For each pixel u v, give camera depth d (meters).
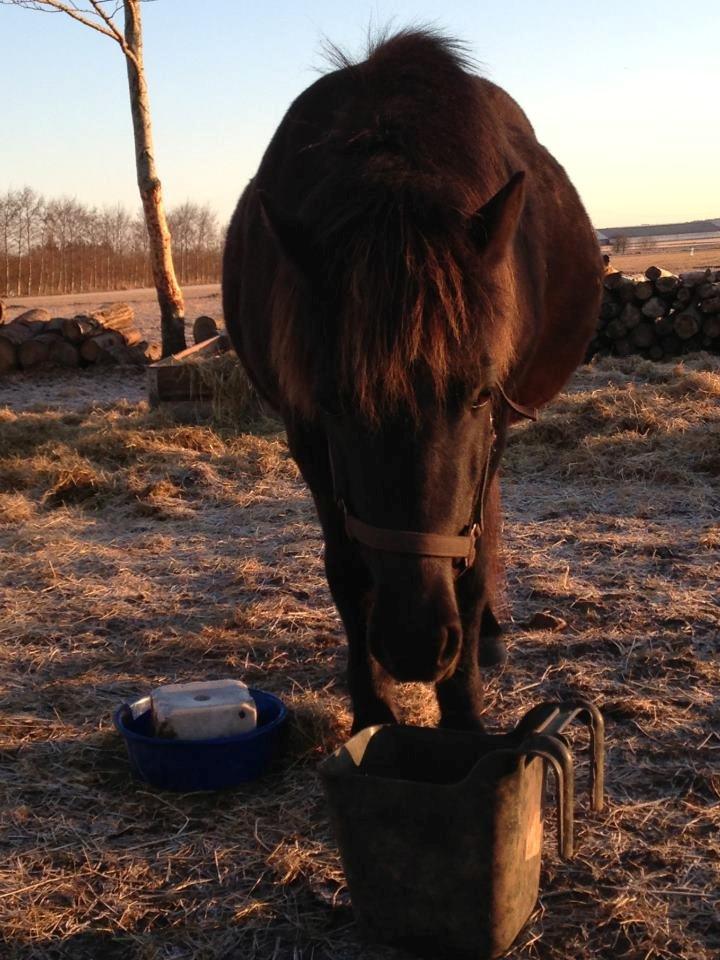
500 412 2.61
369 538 2.07
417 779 2.30
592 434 6.62
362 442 2.01
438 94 2.38
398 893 2.04
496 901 1.98
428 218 2.01
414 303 1.90
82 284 66.06
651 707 3.12
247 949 2.11
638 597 4.08
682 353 11.29
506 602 4.10
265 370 2.90
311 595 4.27
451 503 2.02
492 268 2.07
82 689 3.42
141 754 2.73
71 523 5.61
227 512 5.73
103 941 2.15
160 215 12.40
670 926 2.12
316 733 2.92
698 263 43.62
